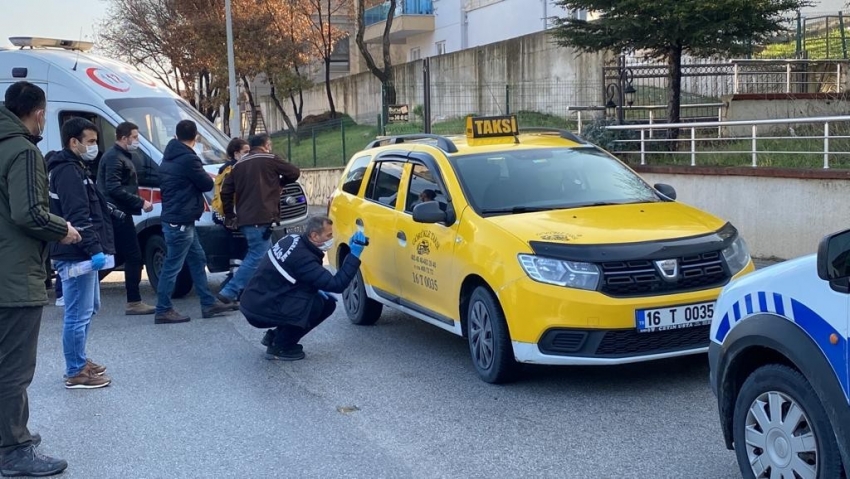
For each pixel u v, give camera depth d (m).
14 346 5.02
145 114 11.03
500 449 5.31
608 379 6.63
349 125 28.59
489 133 8.14
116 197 9.23
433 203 6.99
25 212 4.82
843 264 3.70
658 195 7.45
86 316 6.81
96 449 5.57
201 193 9.12
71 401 6.60
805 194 10.98
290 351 7.62
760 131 15.05
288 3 32.28
